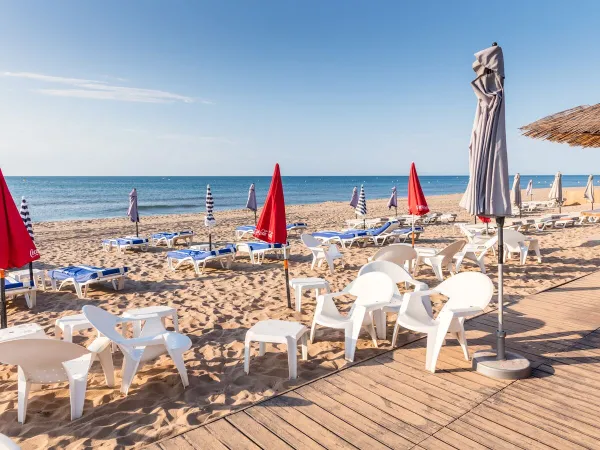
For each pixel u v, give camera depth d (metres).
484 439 2.76
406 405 3.21
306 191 65.81
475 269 8.48
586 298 5.92
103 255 11.23
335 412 3.14
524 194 40.66
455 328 3.95
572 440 2.73
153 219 22.23
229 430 2.95
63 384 3.94
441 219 17.72
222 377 4.01
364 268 5.20
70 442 3.03
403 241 12.31
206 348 4.73
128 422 3.26
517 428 2.88
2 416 3.40
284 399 3.35
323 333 5.04
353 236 11.43
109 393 3.72
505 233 8.50
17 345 3.03
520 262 8.84
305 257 10.37
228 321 5.68
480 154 3.46
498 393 3.36
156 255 11.16
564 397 3.27
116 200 41.97
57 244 13.19
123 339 3.74
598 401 3.21
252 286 7.56
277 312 6.04
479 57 3.46
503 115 3.41
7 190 4.43
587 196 19.11
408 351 4.27
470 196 3.52
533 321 5.03
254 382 3.88
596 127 4.32
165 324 5.61
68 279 7.28
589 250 10.22
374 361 4.04
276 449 2.71
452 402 3.24
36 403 3.60
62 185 78.38
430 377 3.68
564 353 4.08
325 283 6.12
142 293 7.27
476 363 3.77
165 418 3.29
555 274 7.86
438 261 7.63
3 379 4.10
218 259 9.77
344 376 3.73
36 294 7.26
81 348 3.25
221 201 41.53
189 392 3.71
